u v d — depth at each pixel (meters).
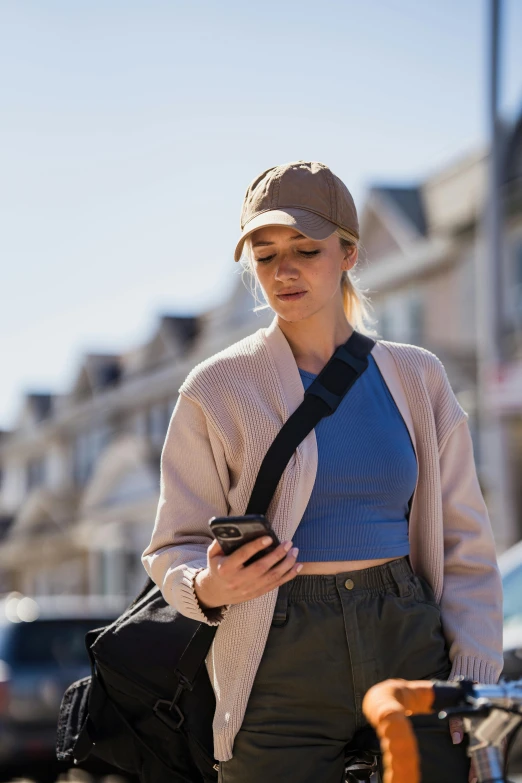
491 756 2.22
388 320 29.70
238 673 2.76
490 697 2.12
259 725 2.76
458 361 26.19
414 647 2.82
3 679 10.59
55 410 55.78
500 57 14.98
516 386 14.48
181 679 2.91
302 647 2.75
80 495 47.84
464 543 3.06
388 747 1.96
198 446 2.91
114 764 3.10
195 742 2.92
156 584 2.95
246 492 2.85
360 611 2.78
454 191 27.11
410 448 2.96
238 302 38.66
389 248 29.92
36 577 51.69
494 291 15.08
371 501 2.85
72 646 11.10
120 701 3.04
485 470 24.20
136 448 39.00
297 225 2.84
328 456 2.83
